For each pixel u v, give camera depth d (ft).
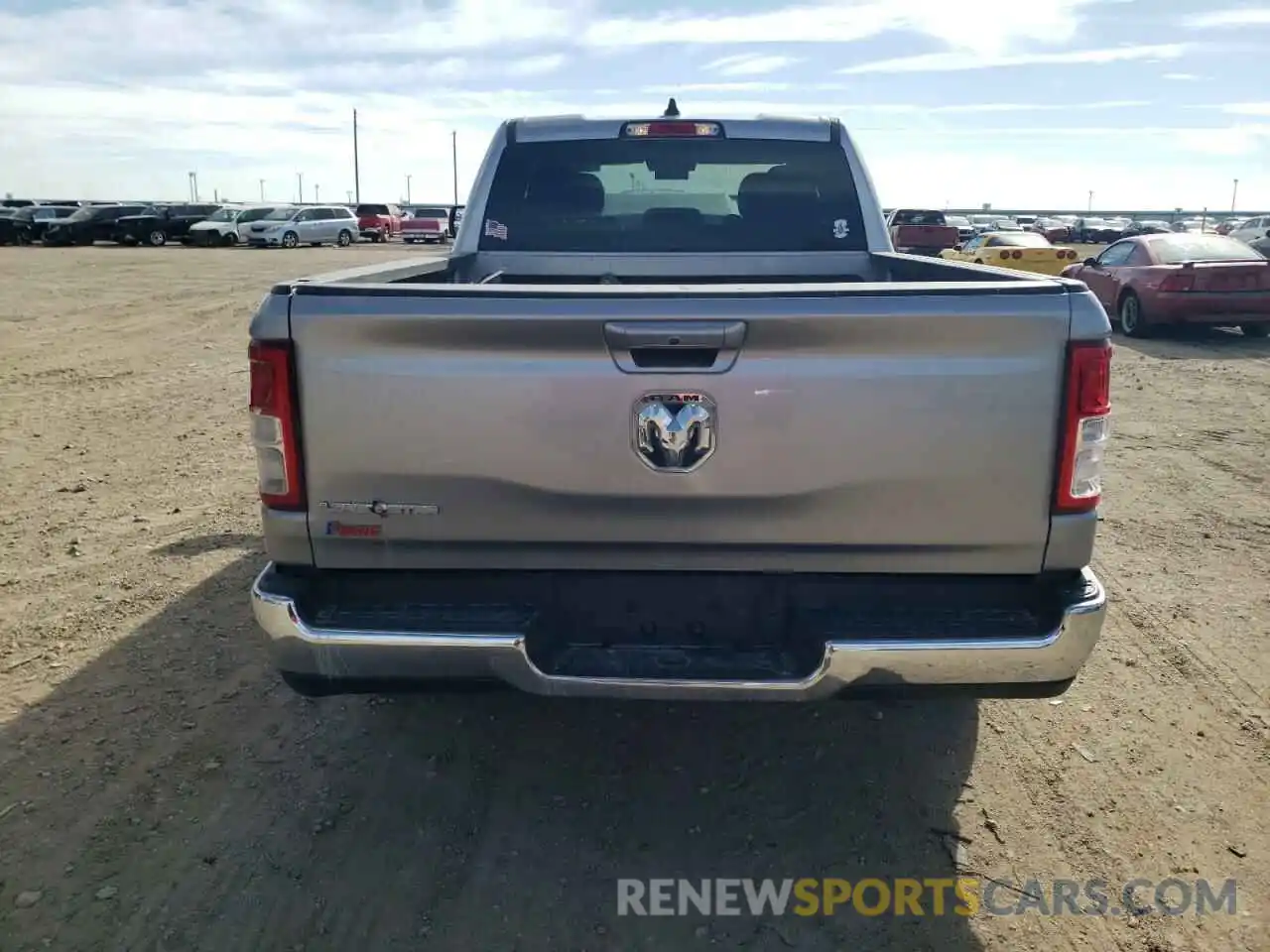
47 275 79.71
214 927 9.14
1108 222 228.22
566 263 16.74
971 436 8.80
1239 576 17.42
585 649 9.47
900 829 10.73
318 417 8.98
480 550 9.32
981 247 80.84
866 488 8.93
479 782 11.53
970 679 8.97
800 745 12.37
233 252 123.24
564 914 9.44
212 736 12.32
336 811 10.91
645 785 11.52
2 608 15.80
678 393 8.81
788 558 9.21
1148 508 21.22
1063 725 12.74
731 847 10.46
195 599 16.20
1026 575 9.24
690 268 16.71
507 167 16.66
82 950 8.83
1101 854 10.29
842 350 8.69
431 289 8.80
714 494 8.98
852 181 16.67
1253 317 45.91
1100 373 8.74
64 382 34.42
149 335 45.96
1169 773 11.66
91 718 12.64
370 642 9.01
